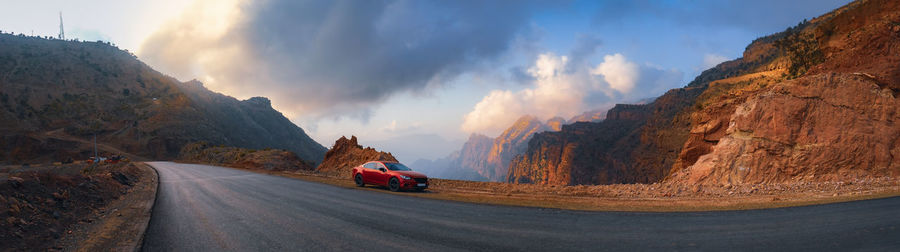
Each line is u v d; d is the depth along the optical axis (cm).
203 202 1172
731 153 1677
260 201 1190
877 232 588
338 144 3716
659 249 550
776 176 1534
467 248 575
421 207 1048
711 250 533
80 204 1003
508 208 1026
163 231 725
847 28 2319
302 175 2670
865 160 1443
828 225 662
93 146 13688
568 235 659
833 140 1522
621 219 815
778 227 668
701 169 1709
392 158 2919
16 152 12169
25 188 880
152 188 1695
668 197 1273
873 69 1775
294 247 588
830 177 1445
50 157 12431
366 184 1880
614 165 16412
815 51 5191
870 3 2184
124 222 829
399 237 657
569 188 1560
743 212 857
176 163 6088
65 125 16325
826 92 1628
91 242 638
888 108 1516
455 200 1223
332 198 1277
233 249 579
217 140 19400
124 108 19100
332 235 675
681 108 14688
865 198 983
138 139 15875
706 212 878
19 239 611
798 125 1608
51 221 768
